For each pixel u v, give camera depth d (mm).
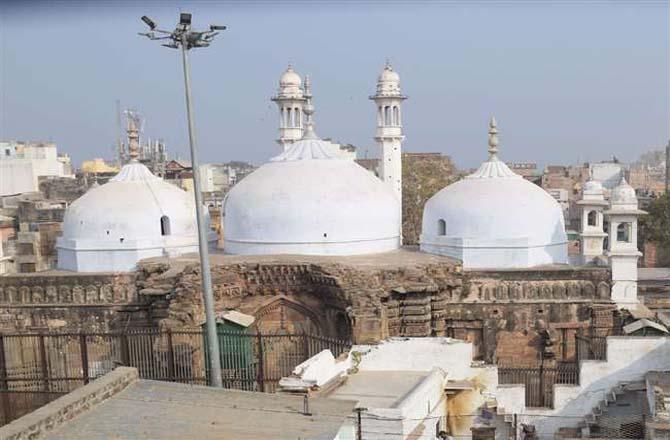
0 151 95812
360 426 15305
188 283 28594
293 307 30719
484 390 21844
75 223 36594
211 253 35906
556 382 28875
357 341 24641
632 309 35469
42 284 33500
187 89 18906
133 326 32688
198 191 19062
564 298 31500
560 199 85938
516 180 35438
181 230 37125
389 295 29141
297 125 52875
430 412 19141
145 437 11180
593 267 32125
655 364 25266
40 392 21703
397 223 36469
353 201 33938
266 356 24812
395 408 16750
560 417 25391
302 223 33500
